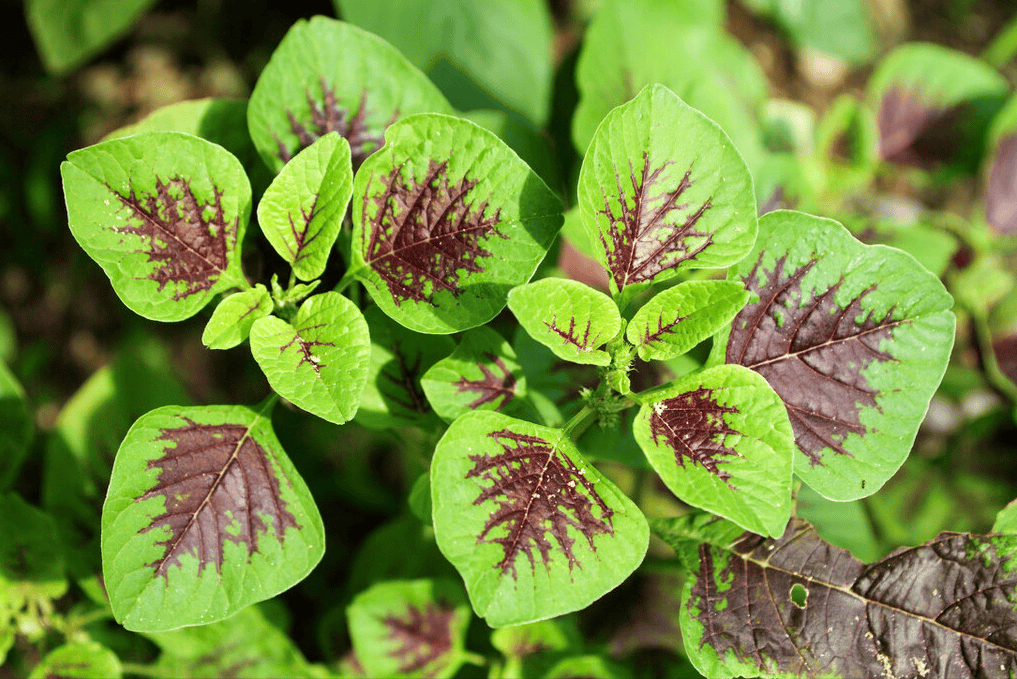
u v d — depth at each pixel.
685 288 0.71
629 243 0.73
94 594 0.81
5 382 0.81
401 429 0.80
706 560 0.75
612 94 0.84
